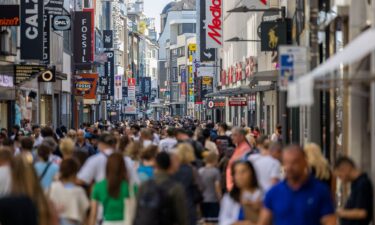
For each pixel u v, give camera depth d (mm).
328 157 43000
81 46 139375
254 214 21469
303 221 17859
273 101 86688
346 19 36594
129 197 24656
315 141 39031
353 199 22391
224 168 35562
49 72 89125
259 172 26469
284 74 29562
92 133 57969
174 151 29172
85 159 33562
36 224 15953
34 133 54656
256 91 93938
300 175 17859
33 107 98312
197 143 39094
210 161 33594
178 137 40906
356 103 32688
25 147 35281
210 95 135000
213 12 143375
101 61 158125
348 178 22562
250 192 21531
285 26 59812
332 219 17906
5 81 75438
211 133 56000
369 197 22281
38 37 78750
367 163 32375
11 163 19016
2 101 79188
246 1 73438
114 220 24609
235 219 21672
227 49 153875
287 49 29594
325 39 43719
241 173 21484
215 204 33312
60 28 95375
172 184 20938
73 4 142500
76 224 25156
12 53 76812
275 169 26484
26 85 90562
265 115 95688
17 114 82938
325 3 42344
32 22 78688
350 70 30703
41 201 18719
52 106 115688
